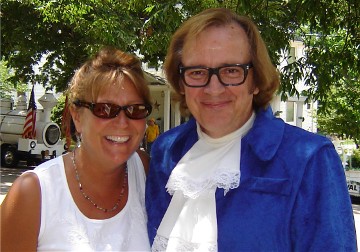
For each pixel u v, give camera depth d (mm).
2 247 2076
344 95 7586
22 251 2078
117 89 2201
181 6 6688
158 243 2236
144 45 8430
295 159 1988
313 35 5996
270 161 2041
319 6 4586
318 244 1864
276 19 5160
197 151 2316
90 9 10844
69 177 2221
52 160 2273
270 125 2145
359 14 4973
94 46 10789
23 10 13359
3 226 2074
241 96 2115
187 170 2248
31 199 2098
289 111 20031
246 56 2113
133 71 2250
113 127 2213
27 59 15430
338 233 1858
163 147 2484
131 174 2457
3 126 15383
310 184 1933
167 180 2352
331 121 10125
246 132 2219
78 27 10836
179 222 2170
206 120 2160
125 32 10750
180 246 2127
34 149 14977
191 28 2148
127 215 2314
